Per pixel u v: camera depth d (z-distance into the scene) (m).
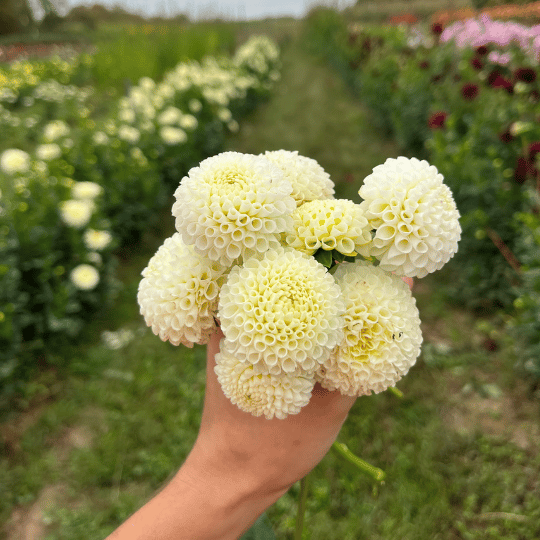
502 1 5.18
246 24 22.95
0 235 2.89
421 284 3.75
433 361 2.94
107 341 3.23
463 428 2.51
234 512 0.61
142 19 13.52
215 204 0.66
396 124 6.20
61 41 12.89
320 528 2.03
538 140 2.85
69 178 3.75
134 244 4.36
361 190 0.72
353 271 0.73
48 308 2.99
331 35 16.86
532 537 2.01
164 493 0.62
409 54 7.11
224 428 0.64
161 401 2.76
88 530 2.12
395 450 2.37
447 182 3.36
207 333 0.72
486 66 4.00
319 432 0.65
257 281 0.67
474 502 2.16
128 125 4.84
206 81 7.02
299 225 0.73
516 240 2.96
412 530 2.03
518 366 2.76
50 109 7.38
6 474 2.36
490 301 3.35
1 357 2.65
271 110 9.68
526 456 2.35
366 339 0.68
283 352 0.64
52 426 2.61
